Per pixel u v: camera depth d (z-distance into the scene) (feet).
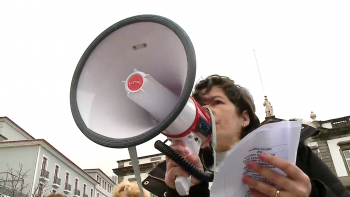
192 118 3.13
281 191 2.58
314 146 51.57
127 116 3.58
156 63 3.69
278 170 2.68
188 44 2.96
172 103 3.31
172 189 3.33
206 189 3.43
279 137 2.67
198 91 4.93
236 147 2.73
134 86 3.29
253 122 4.77
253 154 2.75
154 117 3.48
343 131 50.57
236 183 2.93
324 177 3.50
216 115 4.44
